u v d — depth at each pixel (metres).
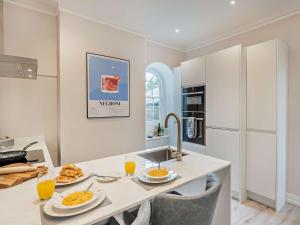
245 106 2.49
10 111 2.18
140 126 3.06
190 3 2.17
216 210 1.64
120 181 1.22
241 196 2.45
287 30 2.40
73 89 2.37
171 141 3.75
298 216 2.14
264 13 2.40
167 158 2.07
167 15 2.46
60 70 2.27
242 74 2.45
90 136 2.53
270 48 2.21
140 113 3.06
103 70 2.62
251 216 2.14
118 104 2.78
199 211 1.05
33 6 2.26
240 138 2.44
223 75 2.62
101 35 2.60
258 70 2.34
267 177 2.29
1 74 1.92
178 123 1.66
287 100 2.41
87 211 0.87
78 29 2.40
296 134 2.36
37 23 2.30
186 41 3.44
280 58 2.21
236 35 2.99
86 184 1.16
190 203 1.02
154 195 1.05
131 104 2.95
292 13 2.33
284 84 2.31
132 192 1.07
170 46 3.69
